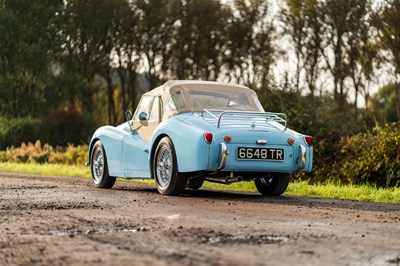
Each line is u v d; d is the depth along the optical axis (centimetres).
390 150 1310
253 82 1903
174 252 408
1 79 4681
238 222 576
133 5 4906
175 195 919
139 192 984
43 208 715
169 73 4912
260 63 1950
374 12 3347
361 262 389
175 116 939
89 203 774
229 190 1125
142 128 1012
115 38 4959
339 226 559
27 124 4144
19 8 4769
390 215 681
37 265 372
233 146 858
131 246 432
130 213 659
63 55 5044
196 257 390
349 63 3622
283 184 952
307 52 3725
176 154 889
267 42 4216
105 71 5022
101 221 584
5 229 528
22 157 2544
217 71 4681
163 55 4897
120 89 5241
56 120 4341
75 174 1614
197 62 4844
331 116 1805
